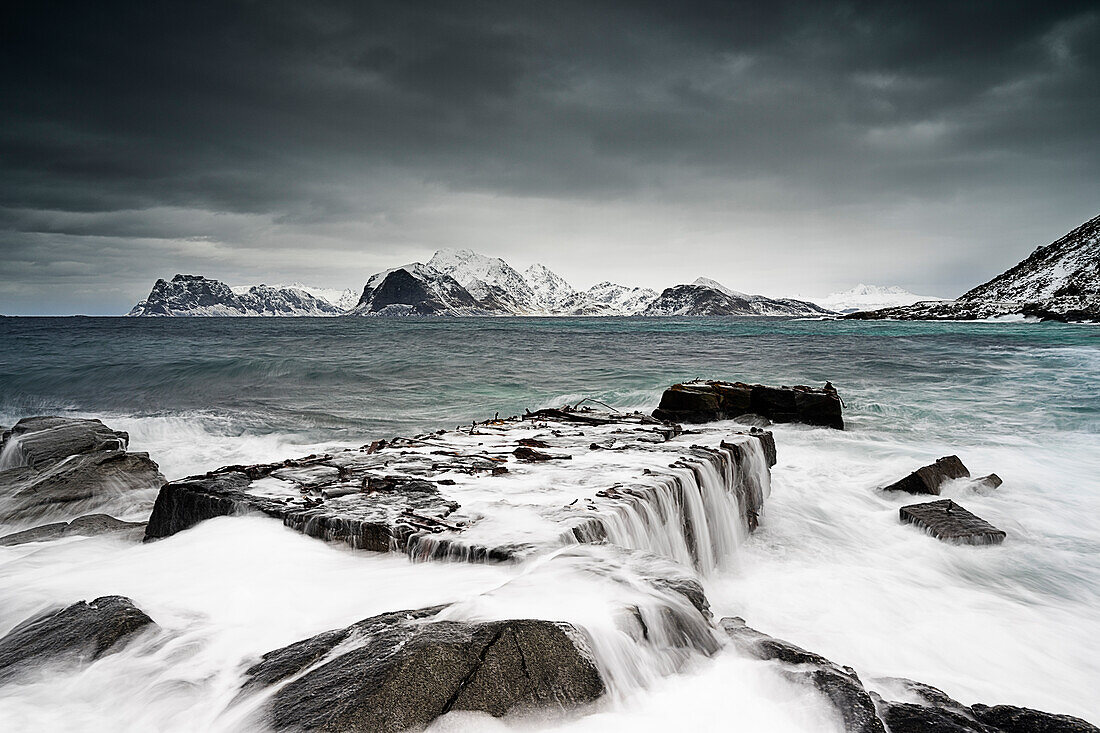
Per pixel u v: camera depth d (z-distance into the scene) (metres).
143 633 4.34
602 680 3.66
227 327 107.00
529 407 21.14
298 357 37.16
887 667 5.54
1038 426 16.78
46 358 35.59
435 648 3.53
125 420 18.56
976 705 4.01
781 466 13.30
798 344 48.69
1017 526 9.58
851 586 7.45
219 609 4.78
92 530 8.87
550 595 4.45
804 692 3.78
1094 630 6.38
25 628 4.55
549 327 113.06
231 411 21.12
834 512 10.42
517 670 3.52
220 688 3.76
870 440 15.52
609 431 11.48
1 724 3.52
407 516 6.30
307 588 5.11
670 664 4.07
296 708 3.28
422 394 24.05
